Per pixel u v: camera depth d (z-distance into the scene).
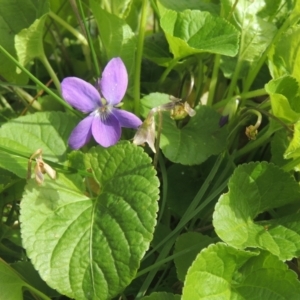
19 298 0.09
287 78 0.10
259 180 0.10
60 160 0.11
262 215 0.11
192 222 0.11
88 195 0.11
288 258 0.09
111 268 0.09
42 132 0.11
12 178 0.11
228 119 0.11
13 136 0.11
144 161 0.10
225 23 0.11
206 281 0.09
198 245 0.10
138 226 0.09
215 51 0.11
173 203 0.11
